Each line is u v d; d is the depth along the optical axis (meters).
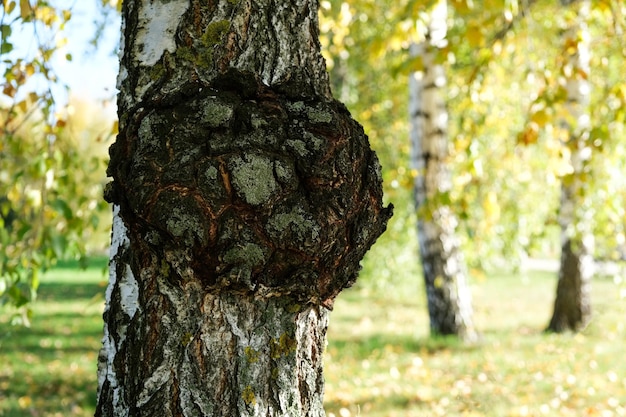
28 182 3.65
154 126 1.57
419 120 7.66
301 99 1.68
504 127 6.75
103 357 1.73
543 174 7.35
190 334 1.59
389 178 7.93
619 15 4.48
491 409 5.11
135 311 1.64
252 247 1.53
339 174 1.60
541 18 6.48
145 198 1.52
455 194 6.49
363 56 8.41
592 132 4.05
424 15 4.36
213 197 1.52
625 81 4.78
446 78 8.20
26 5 2.97
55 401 5.84
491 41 4.68
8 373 6.90
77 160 3.79
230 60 1.70
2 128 3.58
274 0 1.74
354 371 6.71
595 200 5.78
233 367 1.62
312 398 1.72
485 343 8.02
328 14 5.78
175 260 1.53
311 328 1.73
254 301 1.63
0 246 3.65
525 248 7.49
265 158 1.55
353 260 1.69
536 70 4.43
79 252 3.86
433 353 7.56
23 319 3.75
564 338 8.31
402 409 5.20
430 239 8.12
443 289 8.09
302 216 1.56
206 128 1.56
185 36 1.70
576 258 8.77
